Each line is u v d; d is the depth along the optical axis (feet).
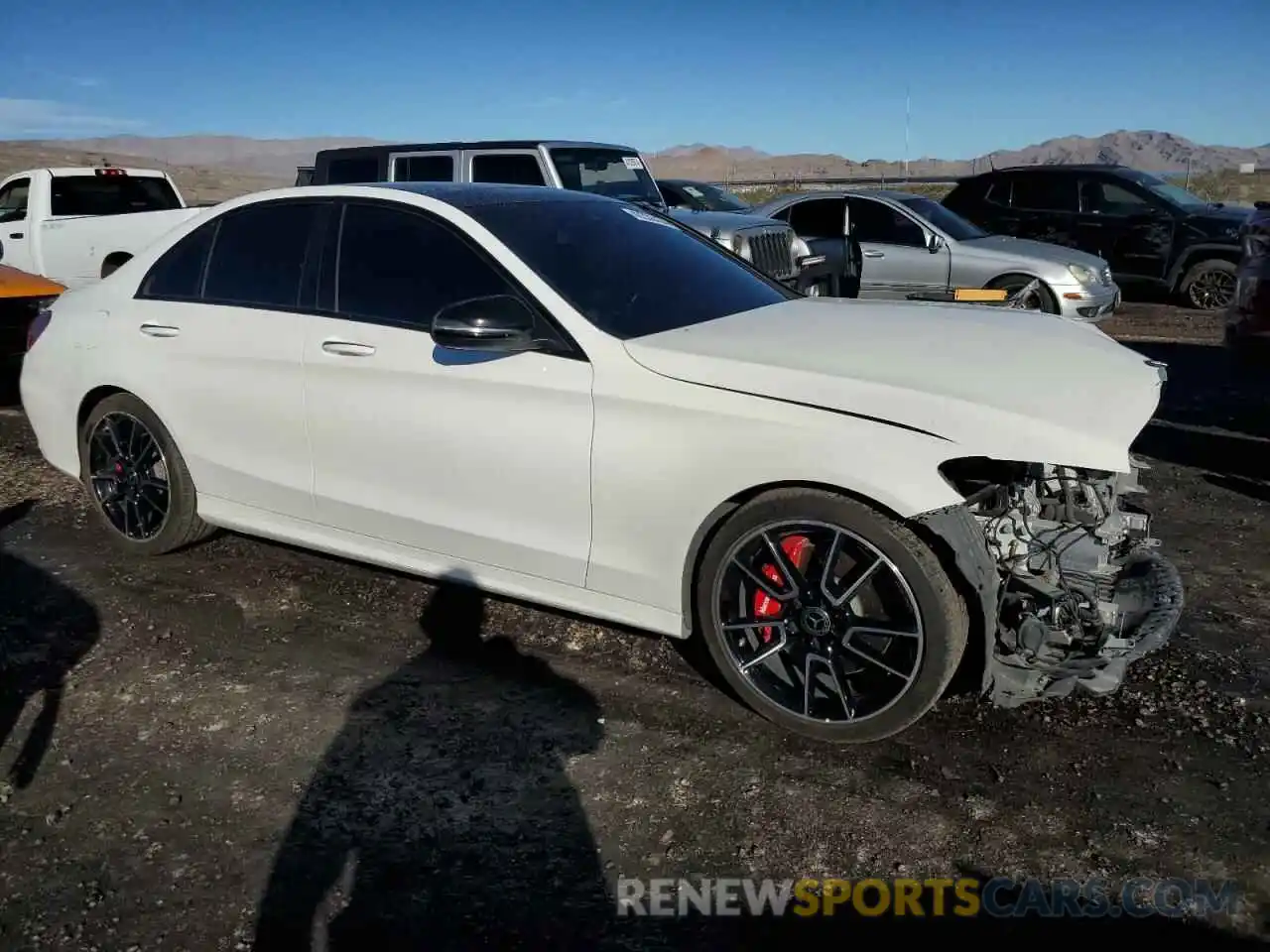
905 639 10.50
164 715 11.86
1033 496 10.82
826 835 9.61
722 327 12.20
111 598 14.97
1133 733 11.10
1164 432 23.45
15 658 13.26
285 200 14.32
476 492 12.40
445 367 12.30
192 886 9.09
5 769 10.89
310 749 11.12
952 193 48.55
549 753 11.00
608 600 11.94
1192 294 43.50
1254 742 10.89
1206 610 14.11
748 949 8.31
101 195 44.06
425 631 13.82
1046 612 10.38
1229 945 8.22
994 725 11.30
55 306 17.06
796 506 10.50
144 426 15.58
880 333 12.03
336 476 13.58
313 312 13.64
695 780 10.46
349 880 9.12
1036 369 10.98
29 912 8.79
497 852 9.47
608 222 14.24
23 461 21.89
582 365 11.52
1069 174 45.57
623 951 8.32
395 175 35.14
